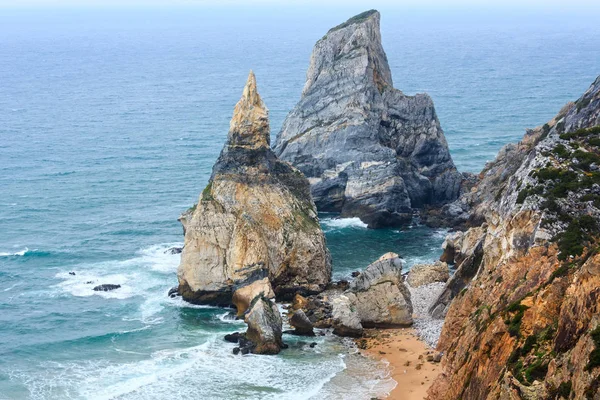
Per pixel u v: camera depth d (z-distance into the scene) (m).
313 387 73.12
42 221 129.12
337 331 85.50
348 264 110.38
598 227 64.81
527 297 58.19
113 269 106.75
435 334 83.81
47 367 78.50
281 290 97.88
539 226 66.69
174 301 96.06
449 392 60.44
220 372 76.69
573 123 108.38
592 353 43.41
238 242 94.44
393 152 130.62
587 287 47.88
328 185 133.12
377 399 70.25
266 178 100.44
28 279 103.12
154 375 76.31
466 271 88.62
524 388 48.25
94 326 88.62
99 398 71.81
